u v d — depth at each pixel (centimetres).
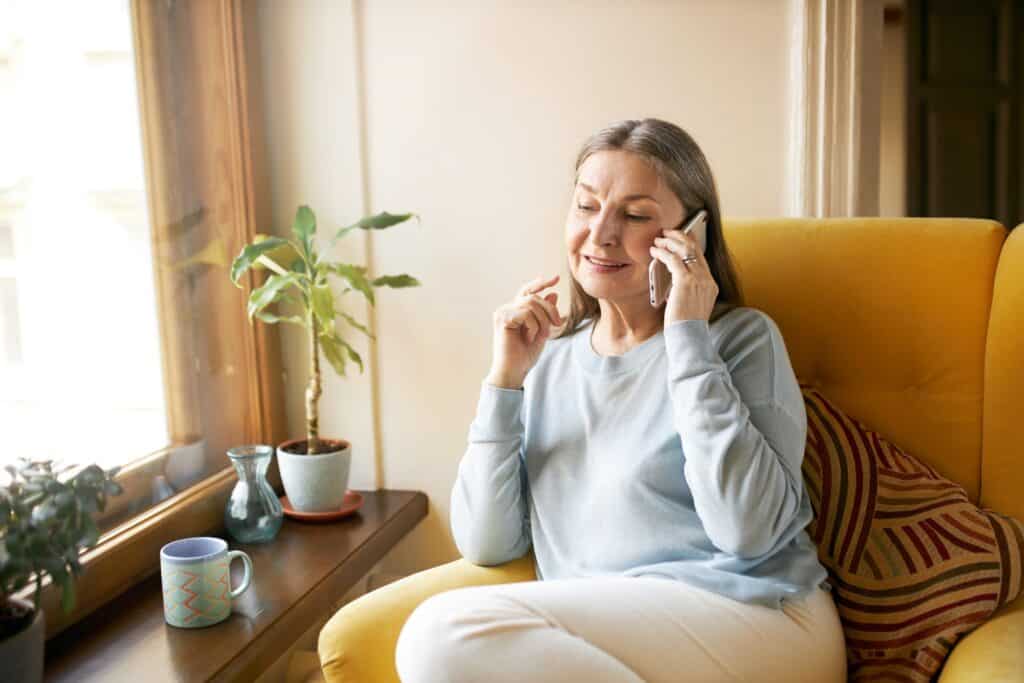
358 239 213
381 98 209
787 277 158
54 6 151
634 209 133
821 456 145
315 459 193
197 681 130
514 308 144
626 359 140
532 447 145
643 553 130
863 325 155
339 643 125
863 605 134
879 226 157
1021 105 331
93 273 160
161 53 179
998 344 146
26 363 145
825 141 190
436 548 223
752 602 121
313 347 196
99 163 162
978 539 133
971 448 149
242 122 204
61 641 143
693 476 122
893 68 334
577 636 112
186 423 187
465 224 210
